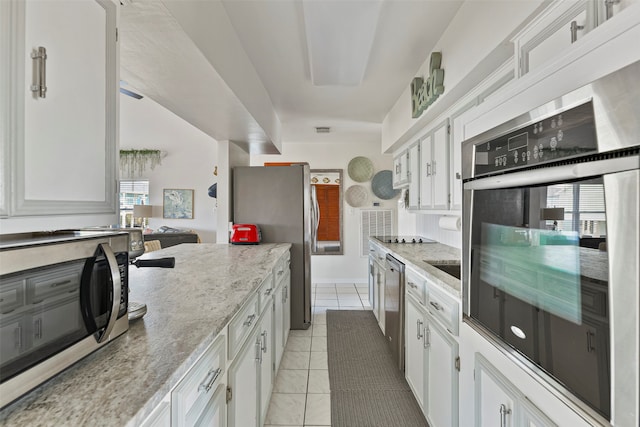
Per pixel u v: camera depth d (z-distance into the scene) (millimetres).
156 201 6969
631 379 542
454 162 2213
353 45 1947
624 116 551
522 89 859
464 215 1192
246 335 1364
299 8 1754
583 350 650
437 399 1554
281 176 3285
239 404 1242
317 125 4238
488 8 1477
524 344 854
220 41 1678
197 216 7004
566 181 698
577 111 653
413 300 2018
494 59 1532
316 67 2270
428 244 3176
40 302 600
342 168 5445
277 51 2229
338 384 2260
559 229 721
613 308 574
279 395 2127
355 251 5461
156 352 782
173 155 6988
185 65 1544
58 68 706
